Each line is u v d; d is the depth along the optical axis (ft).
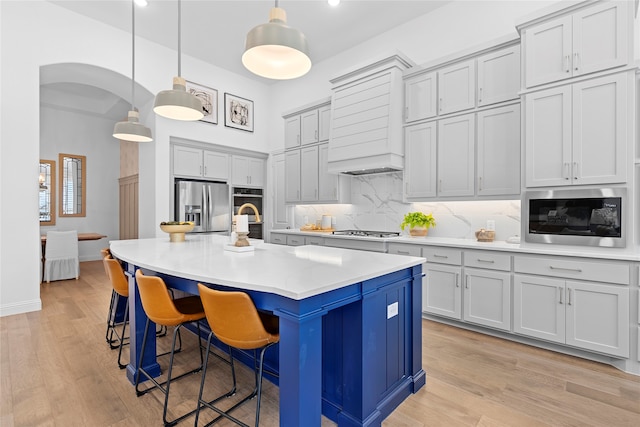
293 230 16.71
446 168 10.95
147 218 15.60
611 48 7.42
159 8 12.45
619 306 7.17
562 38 8.07
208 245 9.08
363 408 5.15
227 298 4.46
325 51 15.90
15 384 6.72
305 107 16.07
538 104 8.48
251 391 6.48
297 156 16.80
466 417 5.65
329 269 5.45
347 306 5.36
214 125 17.34
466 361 7.75
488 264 9.18
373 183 14.53
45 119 21.85
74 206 23.11
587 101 7.75
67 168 22.85
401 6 12.28
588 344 7.57
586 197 7.77
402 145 12.12
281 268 5.54
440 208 12.28
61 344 8.75
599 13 7.55
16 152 11.25
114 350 8.39
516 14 10.57
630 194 7.23
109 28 13.60
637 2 8.28
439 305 10.27
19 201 11.32
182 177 16.15
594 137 7.66
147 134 10.54
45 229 21.74
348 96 13.20
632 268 7.02
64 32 12.36
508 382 6.80
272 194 19.95
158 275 6.63
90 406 5.98
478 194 10.21
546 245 8.37
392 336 5.97
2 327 9.99
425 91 11.50
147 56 14.84
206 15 12.94
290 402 4.27
